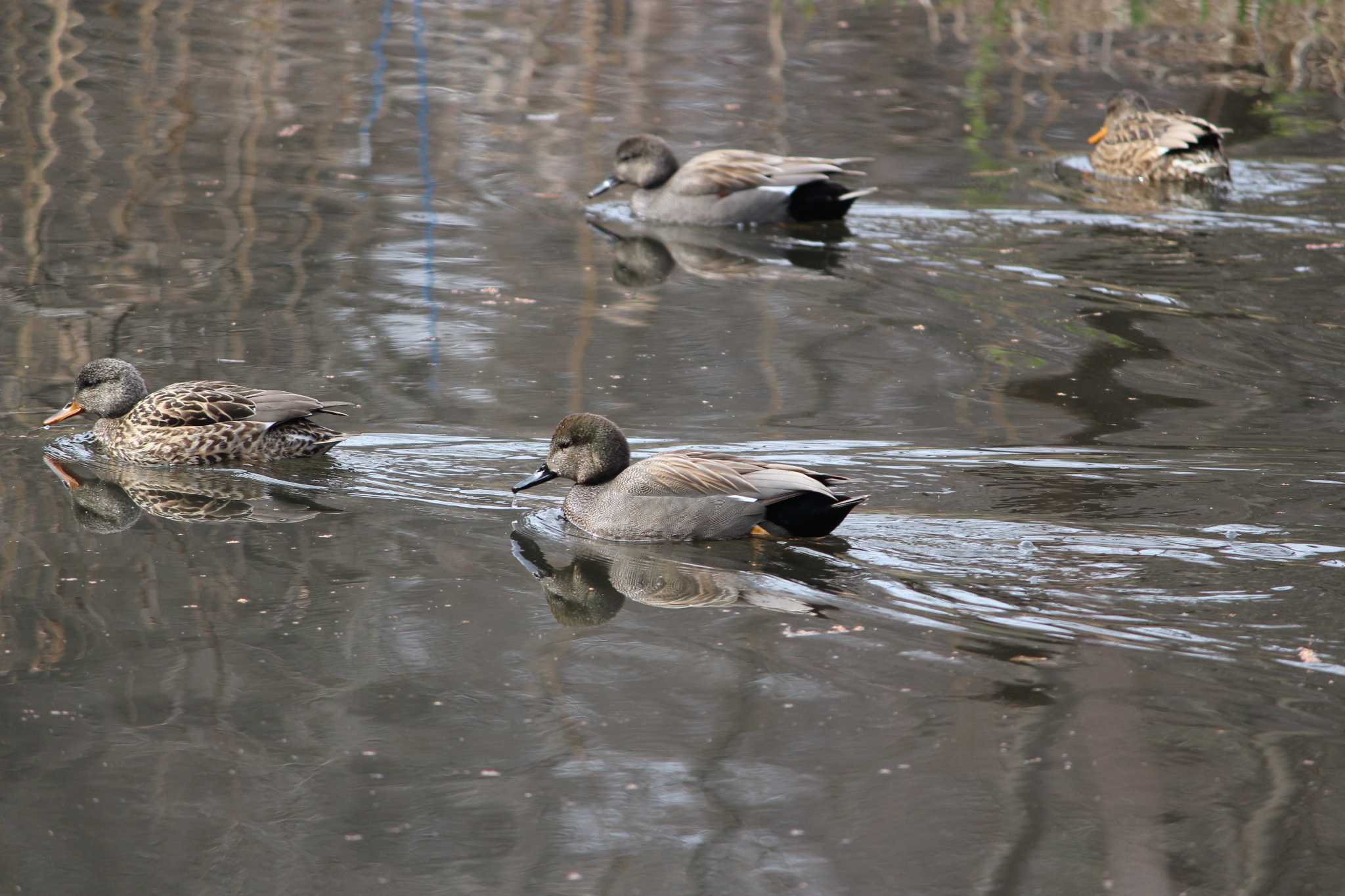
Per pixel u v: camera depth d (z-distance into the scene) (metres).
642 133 26.20
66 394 15.30
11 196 21.83
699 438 14.11
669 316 18.03
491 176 24.06
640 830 8.26
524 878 7.80
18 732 9.16
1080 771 8.74
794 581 11.52
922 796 8.51
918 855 7.99
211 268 19.27
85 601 10.96
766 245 21.31
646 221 22.73
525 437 14.35
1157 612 10.79
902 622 10.73
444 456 13.98
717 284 19.39
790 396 15.28
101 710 9.43
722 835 8.19
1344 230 21.20
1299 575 11.33
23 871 7.89
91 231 20.48
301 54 30.70
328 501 13.11
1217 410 14.92
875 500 12.84
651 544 12.38
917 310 18.28
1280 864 7.88
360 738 9.16
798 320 17.89
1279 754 8.87
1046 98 28.55
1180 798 8.45
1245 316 17.89
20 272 18.80
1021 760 8.85
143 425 14.11
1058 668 9.98
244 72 29.16
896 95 28.62
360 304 18.16
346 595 11.17
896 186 23.52
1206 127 23.45
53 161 23.47
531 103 28.12
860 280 19.50
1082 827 8.23
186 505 13.02
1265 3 34.69
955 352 16.73
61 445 14.39
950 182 23.77
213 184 22.88
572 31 33.44
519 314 18.02
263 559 11.83
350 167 24.06
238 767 8.85
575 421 12.91
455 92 28.58
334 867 7.94
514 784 8.67
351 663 10.09
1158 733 9.12
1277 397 15.30
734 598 11.23
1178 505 12.62
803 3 36.06
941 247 20.80
